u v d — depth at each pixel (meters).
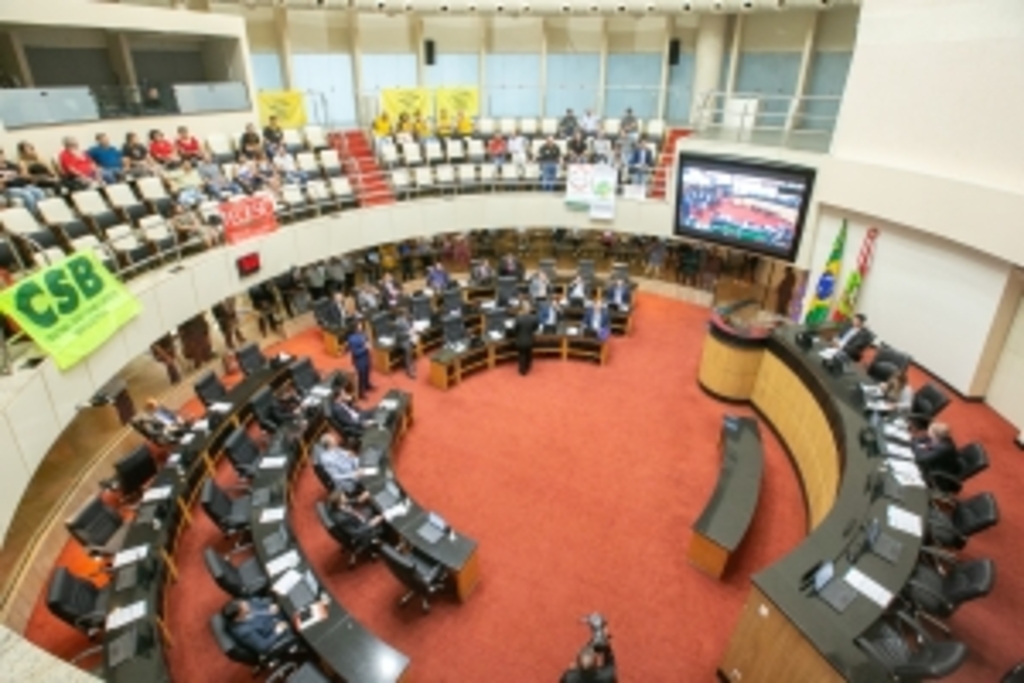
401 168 17.62
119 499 9.44
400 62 21.86
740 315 12.59
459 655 6.96
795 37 18.06
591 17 21.33
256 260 13.20
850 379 9.57
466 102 20.09
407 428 11.30
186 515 8.86
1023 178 9.37
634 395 12.48
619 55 21.77
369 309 14.77
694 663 6.84
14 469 6.75
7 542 8.41
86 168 12.23
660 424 11.44
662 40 20.95
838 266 13.27
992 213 9.74
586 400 12.30
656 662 6.86
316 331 15.52
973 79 9.97
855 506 6.88
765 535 8.68
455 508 9.26
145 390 12.23
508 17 21.62
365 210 16.03
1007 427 10.55
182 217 12.20
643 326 15.81
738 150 14.47
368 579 8.05
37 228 10.32
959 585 6.12
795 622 5.41
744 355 11.59
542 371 13.51
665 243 18.05
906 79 11.20
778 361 10.95
